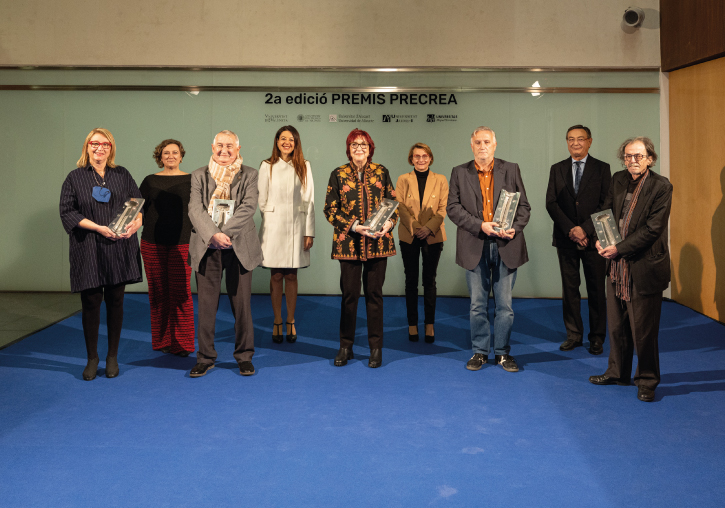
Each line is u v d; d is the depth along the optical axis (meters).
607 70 7.29
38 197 7.55
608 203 4.00
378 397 3.83
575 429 3.29
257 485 2.65
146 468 2.81
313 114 7.45
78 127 7.49
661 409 3.59
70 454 2.97
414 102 7.41
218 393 3.91
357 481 2.69
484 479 2.71
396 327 5.92
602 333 4.88
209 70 7.46
